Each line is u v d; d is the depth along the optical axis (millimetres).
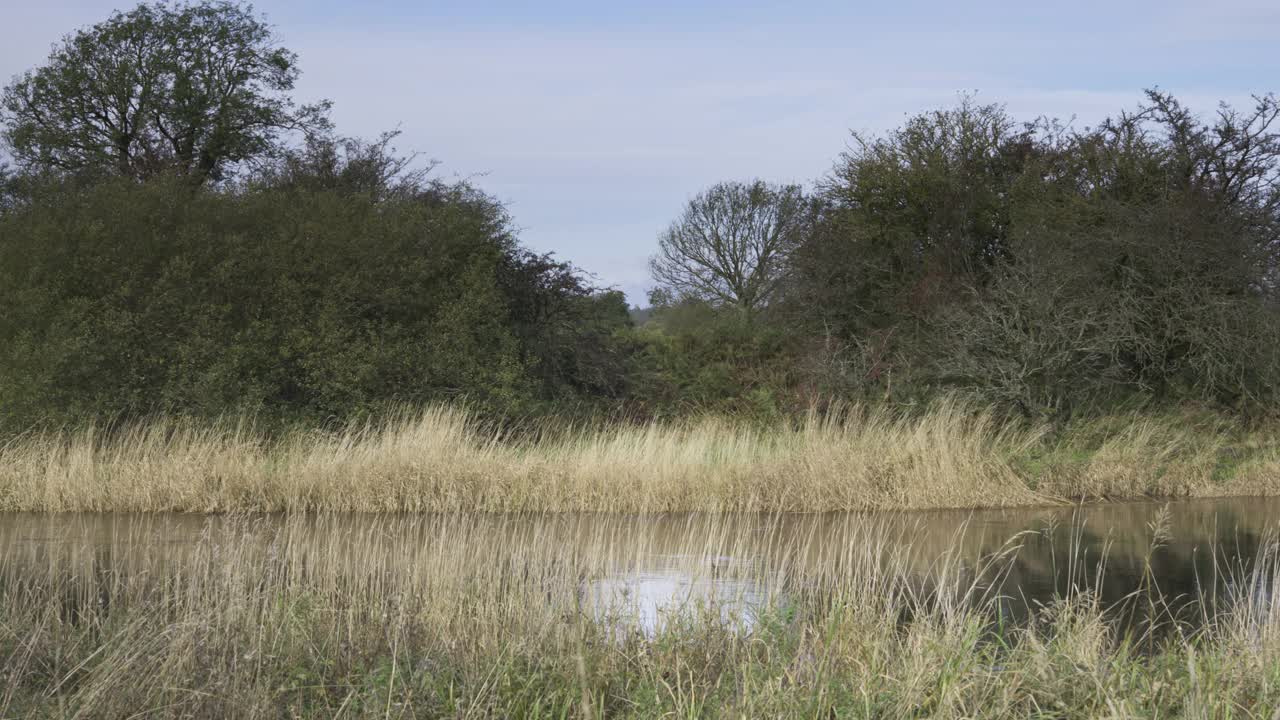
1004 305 22172
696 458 15828
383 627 7141
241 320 21828
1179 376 23656
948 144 28375
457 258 24312
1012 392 20750
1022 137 28469
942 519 14320
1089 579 9945
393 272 22828
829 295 28375
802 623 7086
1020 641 6320
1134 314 23062
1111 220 24703
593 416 23672
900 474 15812
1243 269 23375
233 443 16156
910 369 22484
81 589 8688
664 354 29703
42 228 20734
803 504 15195
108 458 15961
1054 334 21406
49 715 5332
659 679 5723
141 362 20250
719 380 26375
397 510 14477
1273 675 5785
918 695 5426
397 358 21938
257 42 35844
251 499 14578
